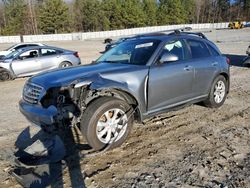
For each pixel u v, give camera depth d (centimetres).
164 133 464
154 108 453
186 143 425
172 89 471
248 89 773
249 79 920
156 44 474
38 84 409
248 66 1179
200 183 321
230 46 2259
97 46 2950
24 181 334
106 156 388
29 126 520
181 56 501
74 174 346
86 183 327
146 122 514
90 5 7606
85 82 379
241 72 1053
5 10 6906
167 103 471
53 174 346
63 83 388
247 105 616
